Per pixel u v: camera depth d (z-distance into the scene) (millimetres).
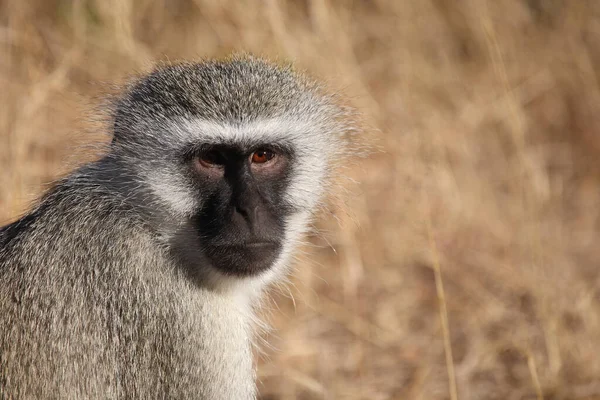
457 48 18375
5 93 13703
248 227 8461
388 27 17547
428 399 11531
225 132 8484
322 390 11203
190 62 9594
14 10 15141
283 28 15039
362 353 12234
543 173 16438
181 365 8203
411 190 14648
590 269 14242
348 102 12633
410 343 12656
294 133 8938
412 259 14125
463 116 16578
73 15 15602
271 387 11773
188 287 8484
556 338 11820
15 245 8297
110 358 8062
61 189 8602
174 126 8562
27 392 7906
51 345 7957
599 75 18750
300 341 12438
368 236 14188
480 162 16438
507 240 14578
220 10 15938
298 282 13227
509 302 13391
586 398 11391
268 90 8883
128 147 8727
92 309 8070
